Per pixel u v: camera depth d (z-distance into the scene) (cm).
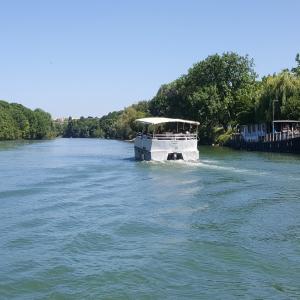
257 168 5303
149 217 2889
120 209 3158
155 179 4622
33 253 2205
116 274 1931
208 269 1970
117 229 2603
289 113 9081
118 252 2203
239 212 2961
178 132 6450
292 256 2097
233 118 12425
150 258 2108
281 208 3047
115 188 4125
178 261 2064
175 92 13738
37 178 4944
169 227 2633
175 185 4181
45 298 1736
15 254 2192
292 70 10925
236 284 1822
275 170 5088
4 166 6456
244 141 10212
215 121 12744
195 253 2162
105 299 1714
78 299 1720
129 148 12431
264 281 1844
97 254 2180
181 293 1753
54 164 6781
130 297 1725
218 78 12725
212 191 3775
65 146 14412
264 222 2688
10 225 2731
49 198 3638
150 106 16200
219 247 2239
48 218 2905
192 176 4728
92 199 3572
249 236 2411
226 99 12206
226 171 5050
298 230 2505
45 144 16662
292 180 4297
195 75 12950
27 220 2855
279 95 9338
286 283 1823
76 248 2273
